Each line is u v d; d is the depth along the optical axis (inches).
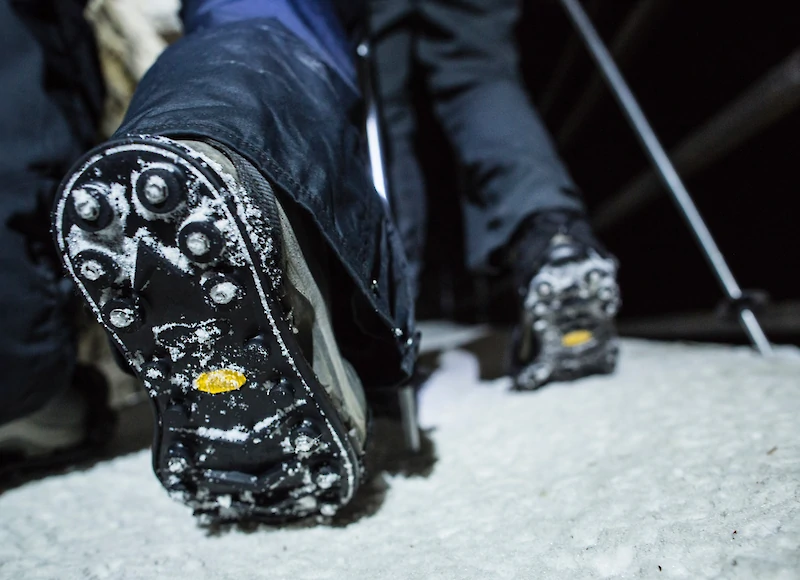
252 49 17.3
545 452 21.9
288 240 15.1
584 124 66.0
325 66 19.4
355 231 16.8
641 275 59.3
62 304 23.2
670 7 44.2
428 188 95.9
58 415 24.9
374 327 17.9
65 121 24.9
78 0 29.7
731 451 18.1
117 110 30.3
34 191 22.6
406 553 15.6
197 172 13.0
